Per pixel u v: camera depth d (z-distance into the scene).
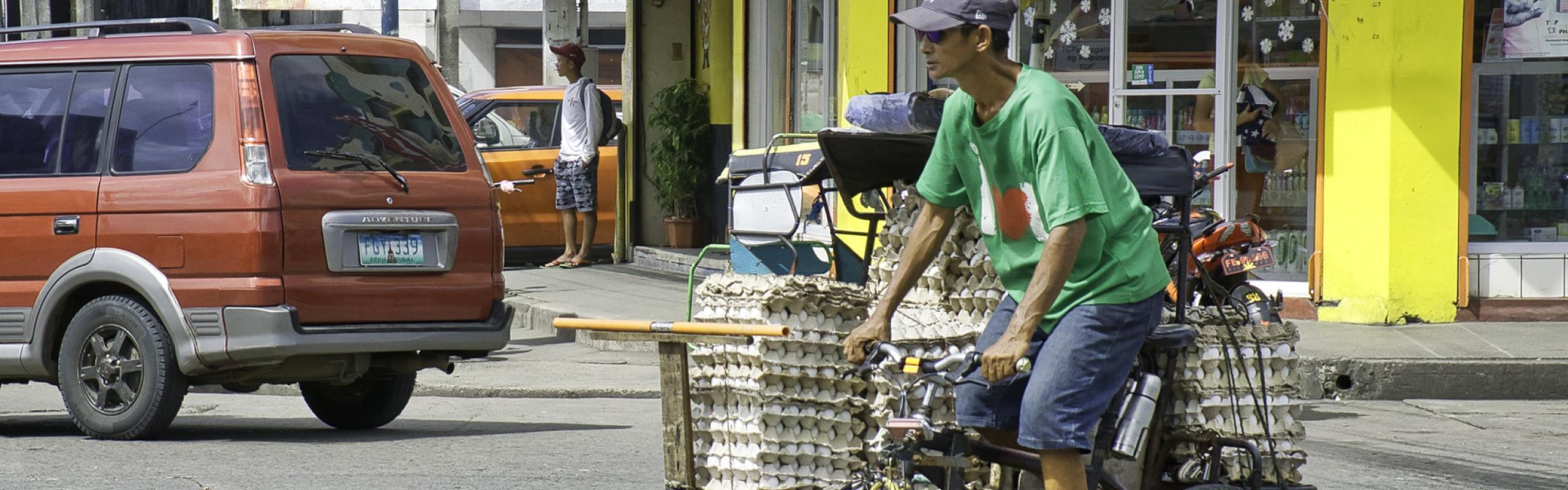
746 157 10.56
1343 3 14.30
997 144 5.55
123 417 9.83
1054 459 5.70
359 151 9.98
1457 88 14.10
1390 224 14.18
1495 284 14.59
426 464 9.16
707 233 21.14
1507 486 8.91
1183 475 6.70
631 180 21.23
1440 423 11.24
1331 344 13.21
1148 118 15.49
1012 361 5.40
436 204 10.20
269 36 9.91
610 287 18.22
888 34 16.66
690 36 21.36
